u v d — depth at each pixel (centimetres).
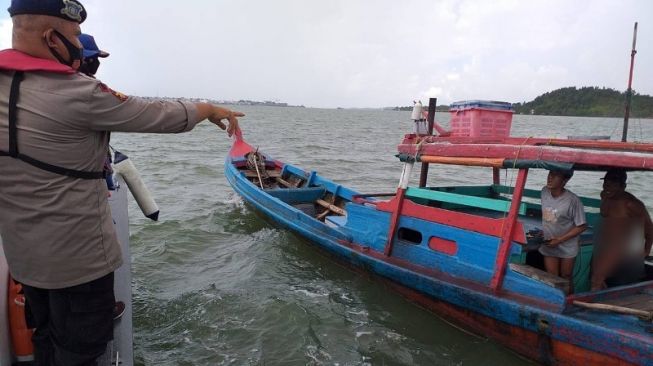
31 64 221
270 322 575
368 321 593
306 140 3347
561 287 471
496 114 651
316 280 711
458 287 522
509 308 477
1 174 225
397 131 5119
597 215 648
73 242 239
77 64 249
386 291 646
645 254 545
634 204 497
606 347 411
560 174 488
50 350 273
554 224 502
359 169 1920
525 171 477
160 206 1080
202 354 505
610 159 409
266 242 862
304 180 1052
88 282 250
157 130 254
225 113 292
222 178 1496
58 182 231
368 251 662
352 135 4128
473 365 506
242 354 509
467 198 534
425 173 697
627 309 433
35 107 219
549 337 457
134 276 687
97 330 266
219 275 711
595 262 515
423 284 564
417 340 553
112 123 236
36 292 262
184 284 671
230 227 944
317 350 526
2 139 220
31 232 233
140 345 514
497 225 504
